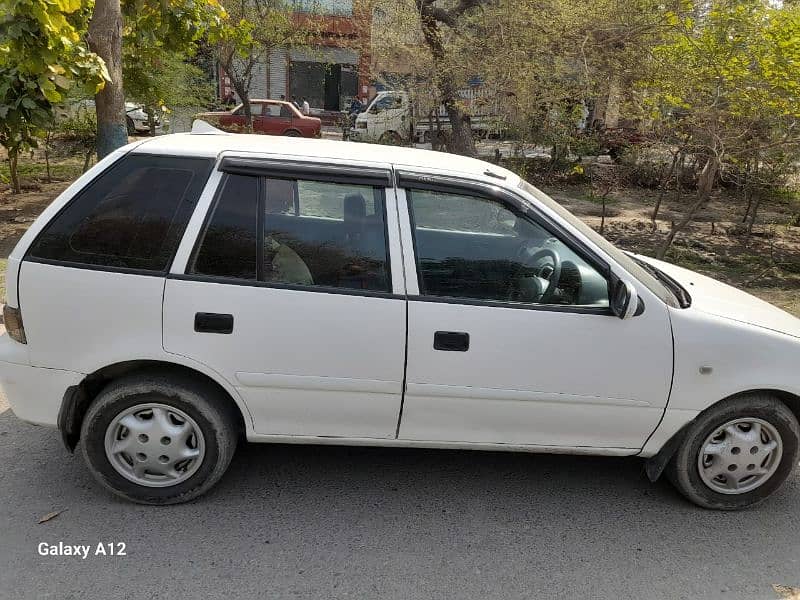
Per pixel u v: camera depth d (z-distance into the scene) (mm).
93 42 5871
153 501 3094
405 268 2982
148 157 2986
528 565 2848
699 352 3051
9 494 3150
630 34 9125
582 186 14781
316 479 3438
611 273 3031
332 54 20234
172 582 2627
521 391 3025
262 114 19547
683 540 3084
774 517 3312
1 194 11672
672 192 14461
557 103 10109
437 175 3080
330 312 2920
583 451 3205
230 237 2943
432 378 2982
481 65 9977
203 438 3031
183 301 2875
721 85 7637
